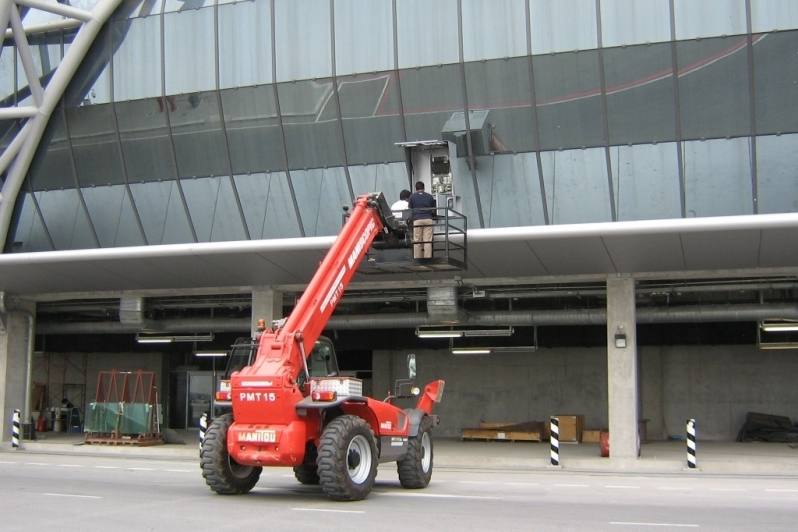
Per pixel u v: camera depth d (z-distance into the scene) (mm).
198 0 25125
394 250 18344
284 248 24438
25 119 27000
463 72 23016
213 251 25125
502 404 37469
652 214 22344
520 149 22969
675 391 35594
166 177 26109
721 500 14812
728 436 34781
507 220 23297
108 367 43625
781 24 20891
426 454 16562
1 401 31047
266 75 24562
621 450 24234
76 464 23203
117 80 26047
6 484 16422
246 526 10938
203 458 14031
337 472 13102
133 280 28594
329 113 24219
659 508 13320
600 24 22031
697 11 21422
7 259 27078
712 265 23891
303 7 24219
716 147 21750
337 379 13703
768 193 21547
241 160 25281
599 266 24422
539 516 12117
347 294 30250
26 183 27625
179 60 25406
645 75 21922
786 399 34312
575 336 35000
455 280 25953
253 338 15133
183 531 10555
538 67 22547
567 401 36719
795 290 29984
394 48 23484
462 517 11883
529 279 25828
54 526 10945
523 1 22562
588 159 22609
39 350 40906
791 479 20562
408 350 38719
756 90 21297
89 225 27266
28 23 26547
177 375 43531
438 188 23547
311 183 24812
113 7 25688
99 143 26594
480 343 36094
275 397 13164
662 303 32969
